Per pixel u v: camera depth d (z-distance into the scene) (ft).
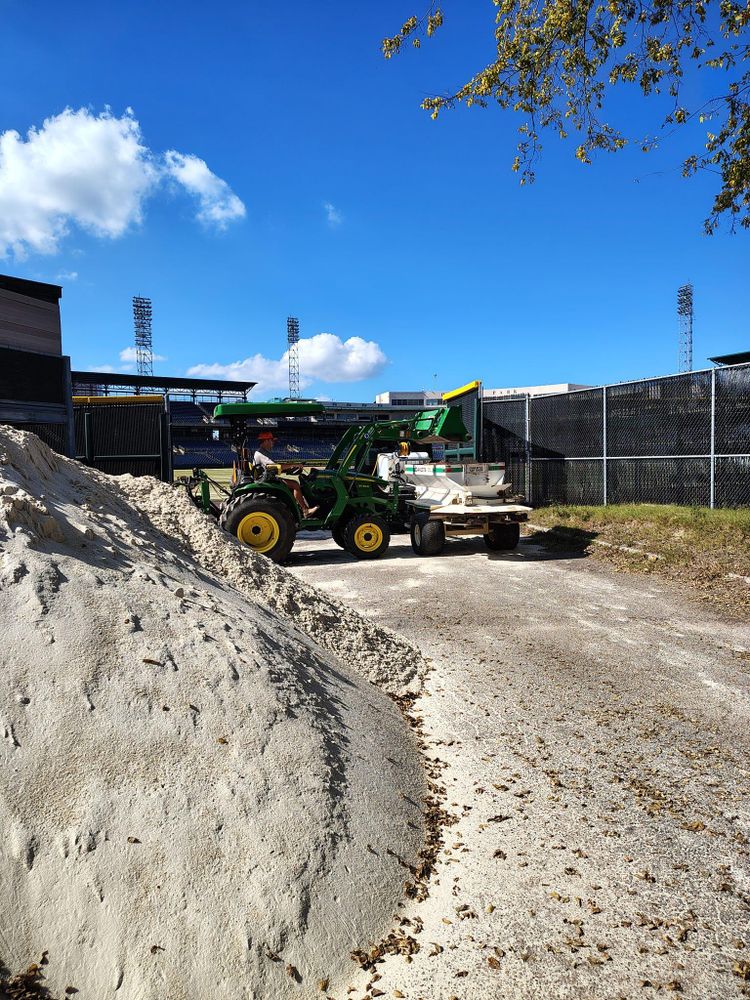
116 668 8.15
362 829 8.07
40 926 5.78
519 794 10.05
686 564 27.02
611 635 18.97
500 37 23.71
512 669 16.11
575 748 11.69
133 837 6.51
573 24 22.41
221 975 5.84
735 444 35.37
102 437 50.16
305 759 8.46
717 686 14.71
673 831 9.06
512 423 54.85
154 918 6.03
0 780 6.46
